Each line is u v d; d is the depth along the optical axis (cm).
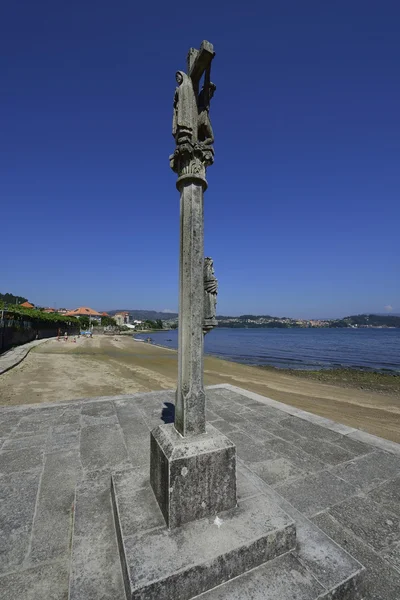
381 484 328
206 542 196
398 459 384
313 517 275
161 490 228
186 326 258
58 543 233
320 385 1494
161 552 188
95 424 489
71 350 2545
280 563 201
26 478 328
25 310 3095
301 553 209
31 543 232
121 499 242
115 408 571
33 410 557
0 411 548
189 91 275
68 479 327
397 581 210
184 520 213
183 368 256
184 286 264
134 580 168
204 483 221
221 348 4375
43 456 380
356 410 992
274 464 370
